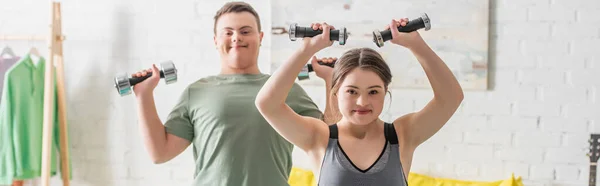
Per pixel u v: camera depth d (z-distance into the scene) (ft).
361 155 5.28
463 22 9.26
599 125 9.25
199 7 9.77
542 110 9.33
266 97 5.16
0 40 10.07
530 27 9.29
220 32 6.81
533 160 9.38
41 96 9.64
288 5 9.48
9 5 10.03
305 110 6.67
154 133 6.61
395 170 5.27
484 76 9.29
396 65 9.40
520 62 9.33
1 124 9.26
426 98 9.39
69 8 9.96
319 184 5.30
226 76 6.82
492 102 9.40
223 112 6.43
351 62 5.23
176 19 9.81
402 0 9.33
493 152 9.44
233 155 6.37
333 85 5.40
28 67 9.45
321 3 9.44
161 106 9.87
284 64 5.13
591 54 9.21
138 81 6.69
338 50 9.45
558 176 9.36
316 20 9.46
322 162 5.33
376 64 5.24
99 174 10.09
